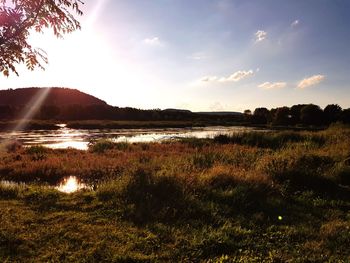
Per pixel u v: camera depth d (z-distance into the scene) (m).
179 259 6.02
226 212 8.60
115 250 6.28
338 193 10.84
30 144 36.31
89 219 8.06
